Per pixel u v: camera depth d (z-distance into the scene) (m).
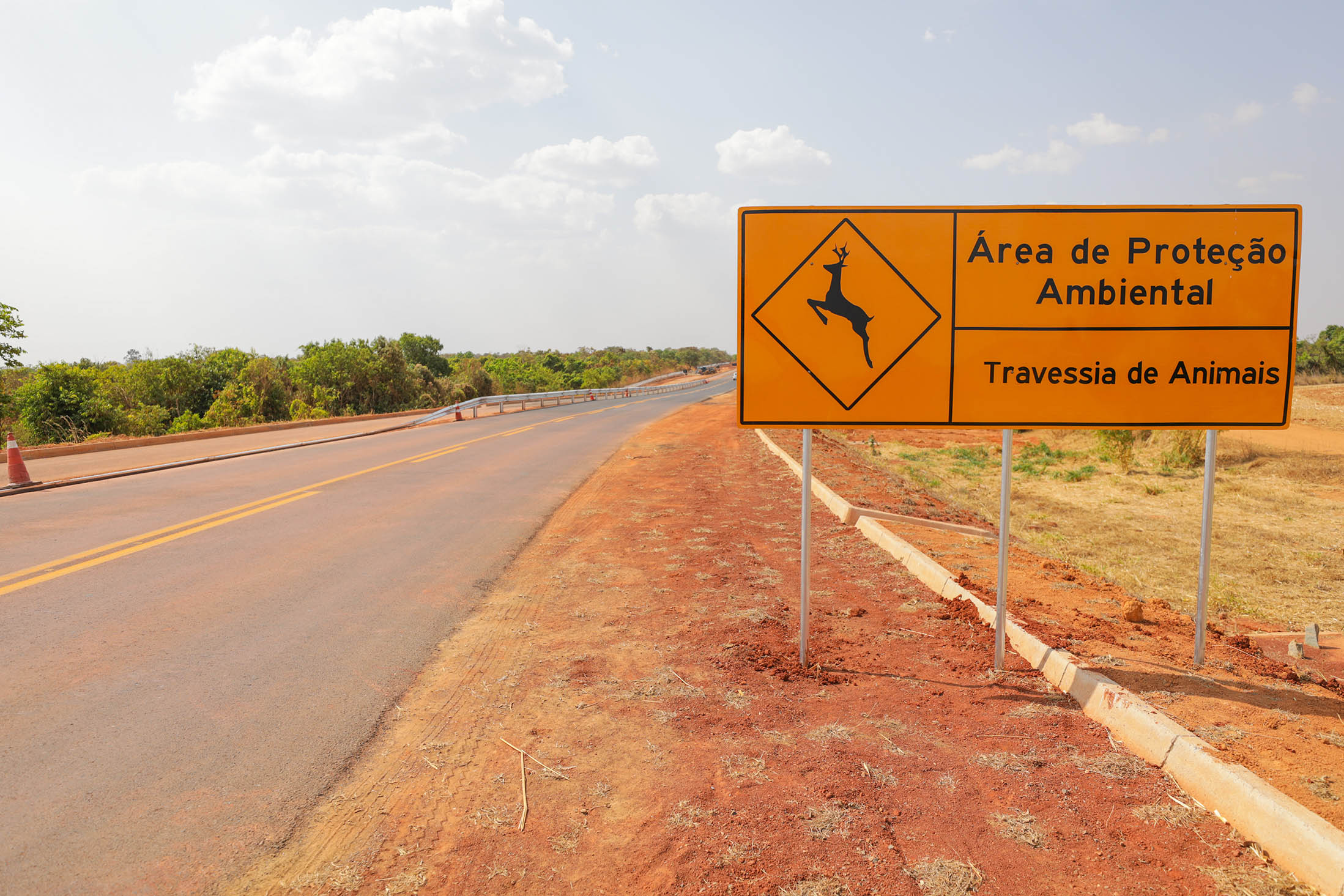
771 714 4.04
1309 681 4.29
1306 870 2.62
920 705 4.12
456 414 29.92
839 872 2.70
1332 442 19.62
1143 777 3.36
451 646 5.10
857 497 10.45
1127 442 17.20
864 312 4.61
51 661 4.80
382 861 2.82
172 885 2.68
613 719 3.99
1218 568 8.88
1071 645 4.71
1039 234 4.55
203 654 4.95
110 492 11.30
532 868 2.77
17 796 3.25
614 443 19.02
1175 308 4.50
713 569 7.00
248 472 13.69
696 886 2.64
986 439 24.58
